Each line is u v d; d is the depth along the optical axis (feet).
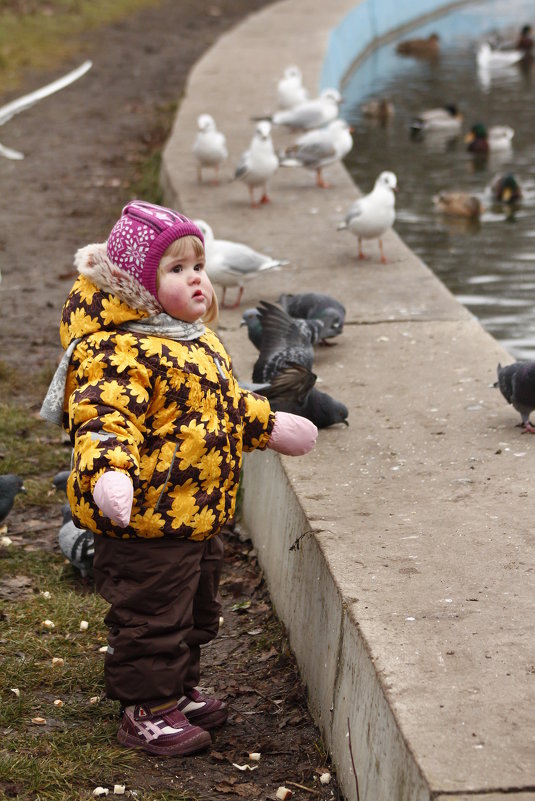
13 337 28.53
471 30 91.76
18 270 34.19
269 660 14.92
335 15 77.71
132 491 10.78
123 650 12.08
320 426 17.51
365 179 45.93
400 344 21.85
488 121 56.75
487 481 15.43
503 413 18.11
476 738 9.80
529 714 10.12
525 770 9.39
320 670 13.14
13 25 76.54
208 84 55.11
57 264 34.73
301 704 13.79
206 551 12.52
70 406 11.39
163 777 12.10
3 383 25.16
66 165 47.11
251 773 12.35
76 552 16.80
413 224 39.93
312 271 27.50
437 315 23.70
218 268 24.29
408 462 16.25
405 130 55.52
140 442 11.36
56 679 14.23
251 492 18.83
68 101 59.31
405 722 10.03
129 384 11.34
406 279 26.61
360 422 17.92
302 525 14.64
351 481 15.65
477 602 12.07
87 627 15.61
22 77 63.82
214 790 11.93
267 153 33.45
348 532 13.91
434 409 18.40
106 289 11.64
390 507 14.69
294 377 16.44
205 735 12.60
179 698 12.78
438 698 10.38
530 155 50.19
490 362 20.63
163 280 11.61
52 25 79.00
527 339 28.53
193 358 11.76
